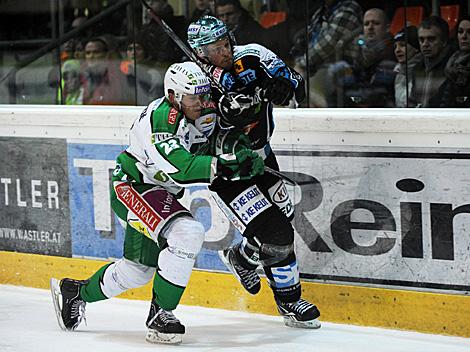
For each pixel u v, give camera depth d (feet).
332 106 54.13
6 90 64.44
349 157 35.81
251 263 36.27
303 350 32.91
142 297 42.16
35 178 45.19
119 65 60.18
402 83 51.19
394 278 35.29
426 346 33.04
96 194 43.04
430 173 34.09
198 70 32.50
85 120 42.75
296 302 35.47
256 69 34.35
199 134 33.94
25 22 64.28
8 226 46.60
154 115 32.45
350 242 36.17
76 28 61.87
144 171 34.01
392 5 51.34
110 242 42.91
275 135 37.42
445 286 34.17
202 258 40.06
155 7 57.93
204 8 56.29
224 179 33.01
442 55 49.16
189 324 37.47
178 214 33.65
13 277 46.57
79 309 36.50
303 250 37.40
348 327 36.09
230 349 33.22
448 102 49.34
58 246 44.80
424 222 34.40
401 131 34.45
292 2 54.49
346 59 53.31
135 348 33.71
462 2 49.32
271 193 35.29
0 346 34.58
